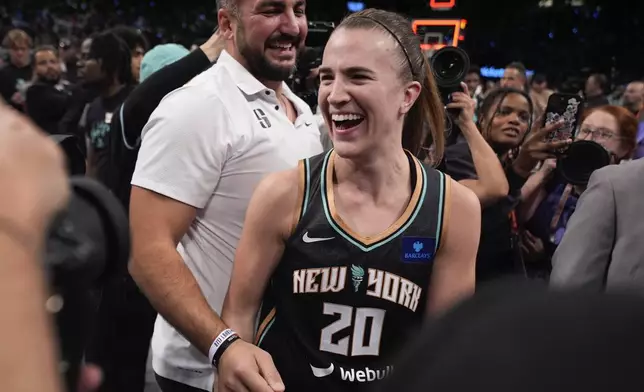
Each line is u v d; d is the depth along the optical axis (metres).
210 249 1.55
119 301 2.12
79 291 0.54
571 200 2.25
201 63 2.16
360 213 1.22
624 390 0.26
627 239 1.40
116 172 2.33
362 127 1.19
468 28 13.56
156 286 1.39
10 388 0.37
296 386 1.25
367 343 1.23
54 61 4.52
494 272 2.02
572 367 0.26
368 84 1.17
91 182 0.61
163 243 1.41
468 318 0.29
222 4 1.60
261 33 1.53
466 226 1.26
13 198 0.40
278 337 1.26
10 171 0.41
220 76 1.53
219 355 1.27
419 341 0.29
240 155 1.50
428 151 1.54
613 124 2.37
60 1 13.82
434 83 1.36
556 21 13.82
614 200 1.44
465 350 0.28
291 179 1.24
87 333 0.56
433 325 0.30
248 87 1.55
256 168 1.52
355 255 1.20
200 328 1.32
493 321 0.28
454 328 0.29
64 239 0.52
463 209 1.26
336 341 1.23
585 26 13.80
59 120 3.54
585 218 1.48
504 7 13.74
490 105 2.22
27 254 0.40
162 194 1.43
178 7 14.73
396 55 1.20
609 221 1.44
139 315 2.17
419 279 1.24
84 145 3.54
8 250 0.39
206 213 1.53
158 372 1.67
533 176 2.31
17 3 13.18
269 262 1.27
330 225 1.21
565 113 2.19
